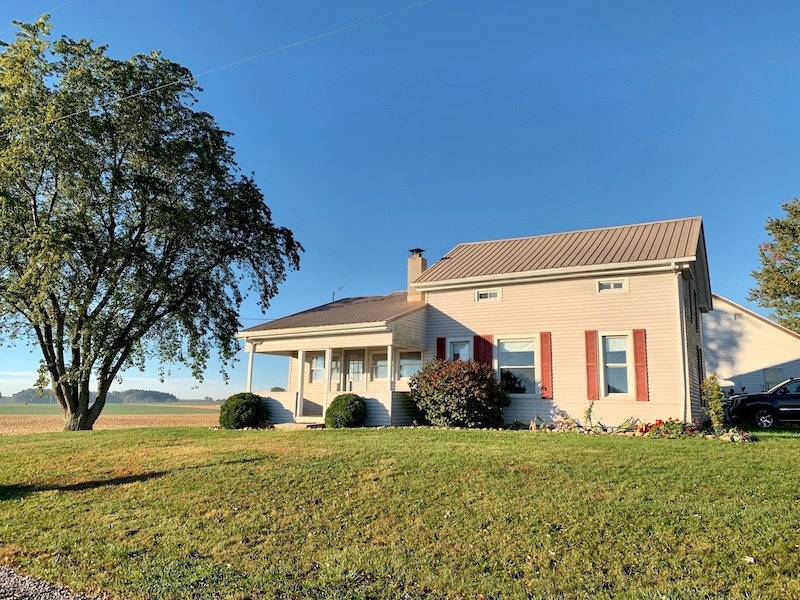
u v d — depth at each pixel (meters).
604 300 15.61
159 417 47.12
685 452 9.51
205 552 5.58
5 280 19.95
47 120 18.53
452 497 7.00
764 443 10.55
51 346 22.06
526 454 9.49
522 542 5.40
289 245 26.22
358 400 16.77
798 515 5.66
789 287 26.39
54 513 7.22
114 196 20.36
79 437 15.01
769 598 4.02
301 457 10.00
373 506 6.83
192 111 23.30
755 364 26.03
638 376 14.84
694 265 16.20
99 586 4.86
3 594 4.75
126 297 21.47
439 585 4.56
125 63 20.83
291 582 4.75
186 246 23.23
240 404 17.86
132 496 7.84
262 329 19.61
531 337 16.48
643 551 5.00
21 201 19.48
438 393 15.80
